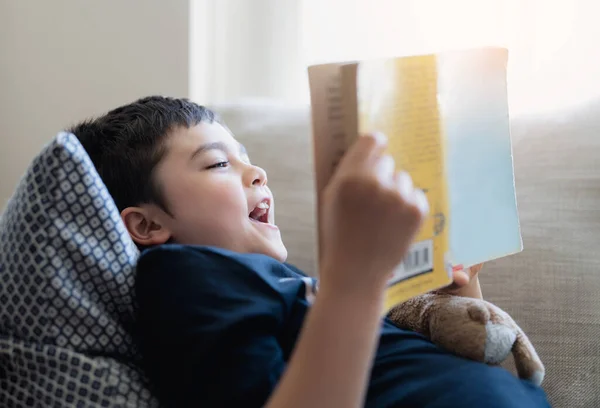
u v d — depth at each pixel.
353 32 1.49
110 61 1.54
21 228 0.69
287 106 1.31
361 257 0.53
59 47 1.56
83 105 1.56
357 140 0.54
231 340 0.65
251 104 1.31
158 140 0.89
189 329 0.67
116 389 0.68
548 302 0.95
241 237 0.87
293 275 0.82
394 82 0.58
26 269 0.68
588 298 0.94
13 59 1.58
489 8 1.39
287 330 0.72
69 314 0.69
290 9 1.56
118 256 0.72
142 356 0.72
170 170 0.87
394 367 0.74
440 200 0.63
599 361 0.90
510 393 0.68
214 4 1.56
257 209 0.93
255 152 1.22
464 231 0.66
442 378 0.69
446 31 1.42
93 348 0.69
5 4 1.57
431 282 0.63
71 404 0.67
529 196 1.03
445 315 0.76
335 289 0.54
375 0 1.47
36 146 1.59
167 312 0.69
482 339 0.73
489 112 0.68
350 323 0.54
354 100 0.55
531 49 1.36
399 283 0.60
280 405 0.54
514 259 0.99
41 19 1.56
